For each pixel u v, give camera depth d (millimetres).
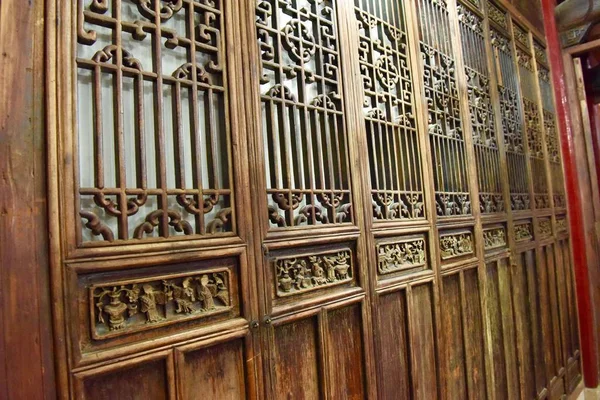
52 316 982
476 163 2873
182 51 1398
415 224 2170
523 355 3076
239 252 1372
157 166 1230
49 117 1018
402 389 1981
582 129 3633
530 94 3938
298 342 1551
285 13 1719
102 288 1081
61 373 977
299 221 1600
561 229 4152
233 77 1435
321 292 1657
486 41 3242
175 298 1221
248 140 1450
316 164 1722
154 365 1158
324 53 1835
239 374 1348
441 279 2303
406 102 2256
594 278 3637
